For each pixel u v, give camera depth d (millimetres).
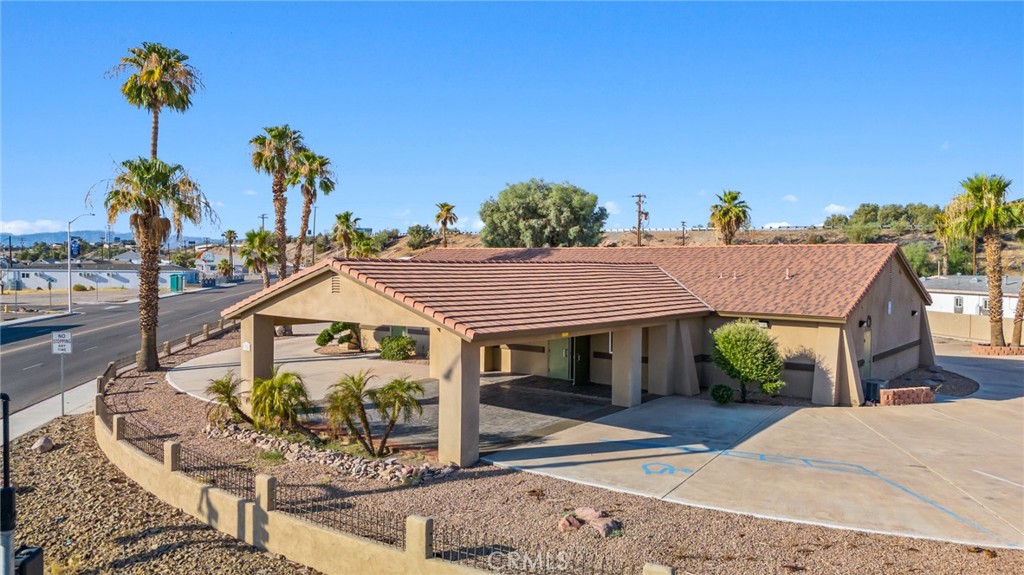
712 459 14031
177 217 26844
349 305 15672
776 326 20953
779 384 19359
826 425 17156
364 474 12945
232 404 16469
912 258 70812
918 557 9195
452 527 10219
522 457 14188
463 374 13516
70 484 13375
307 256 125500
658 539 9781
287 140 37781
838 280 21547
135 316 50781
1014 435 16266
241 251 44281
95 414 17516
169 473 12312
